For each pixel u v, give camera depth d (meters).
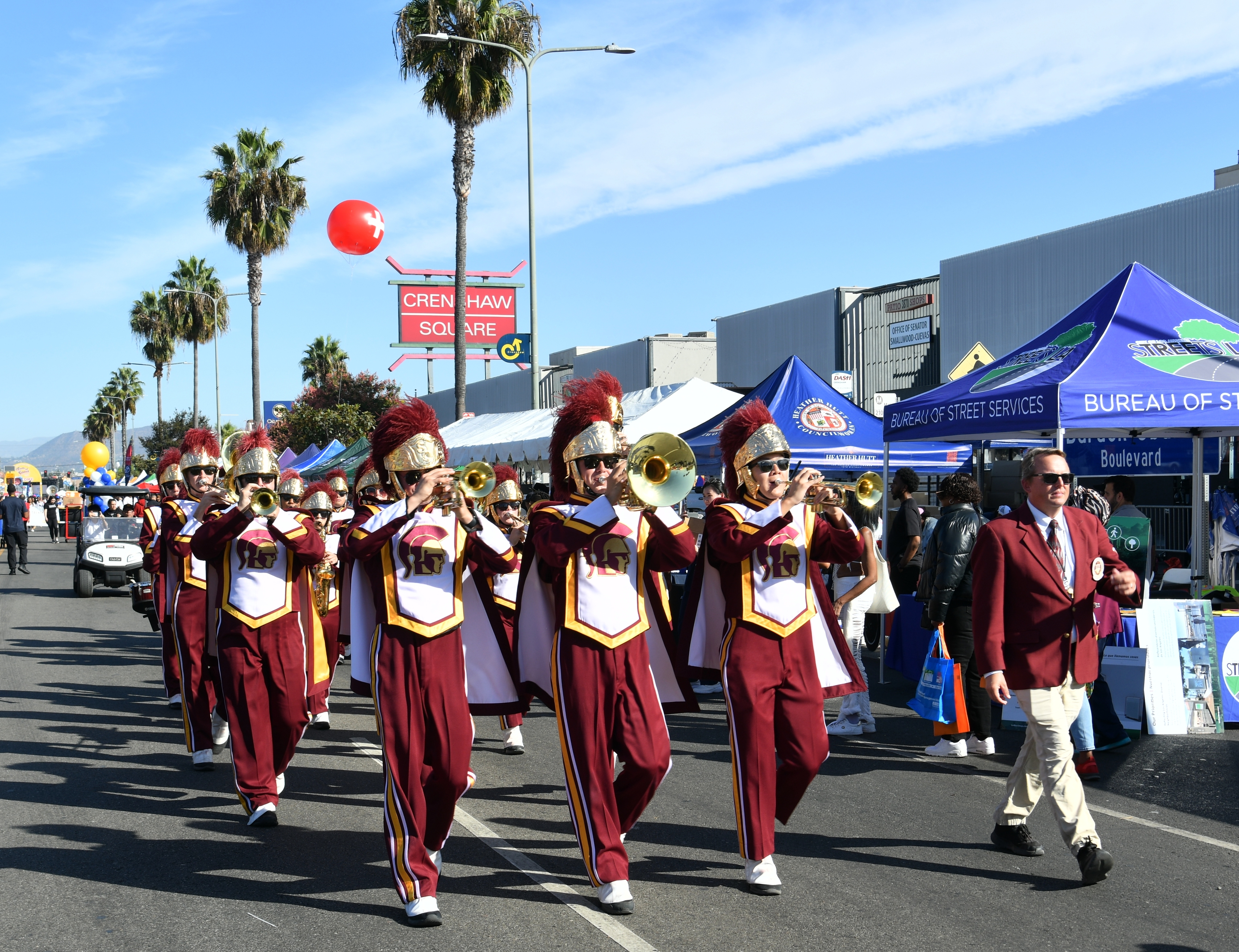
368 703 9.41
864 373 23.73
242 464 5.52
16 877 4.82
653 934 4.12
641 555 4.58
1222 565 9.54
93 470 39.28
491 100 21.88
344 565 6.88
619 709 4.43
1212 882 4.64
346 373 41.44
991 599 4.70
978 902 4.42
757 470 4.65
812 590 4.72
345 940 4.09
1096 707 6.91
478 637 4.84
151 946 4.05
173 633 8.53
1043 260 18.34
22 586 21.64
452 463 17.84
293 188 34.72
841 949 3.96
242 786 5.55
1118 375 7.77
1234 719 7.60
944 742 7.01
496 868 4.91
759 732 4.46
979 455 11.95
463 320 22.36
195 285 51.53
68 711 8.83
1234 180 24.81
